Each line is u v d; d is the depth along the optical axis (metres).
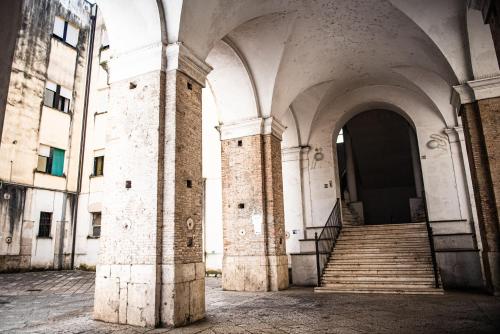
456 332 5.44
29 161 17.17
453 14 9.01
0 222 15.70
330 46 11.84
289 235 16.14
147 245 6.73
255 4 9.27
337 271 11.38
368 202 22.05
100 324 6.53
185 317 6.60
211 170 17.09
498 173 8.67
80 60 20.38
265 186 11.43
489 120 8.88
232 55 11.00
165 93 7.39
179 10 7.39
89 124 20.03
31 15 17.88
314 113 15.91
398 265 10.95
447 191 14.00
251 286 10.80
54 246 17.97
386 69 13.66
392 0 9.38
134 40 7.72
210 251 16.33
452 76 9.81
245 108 11.77
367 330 5.72
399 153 19.84
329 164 16.25
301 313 7.21
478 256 10.45
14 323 6.55
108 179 7.48
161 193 6.98
